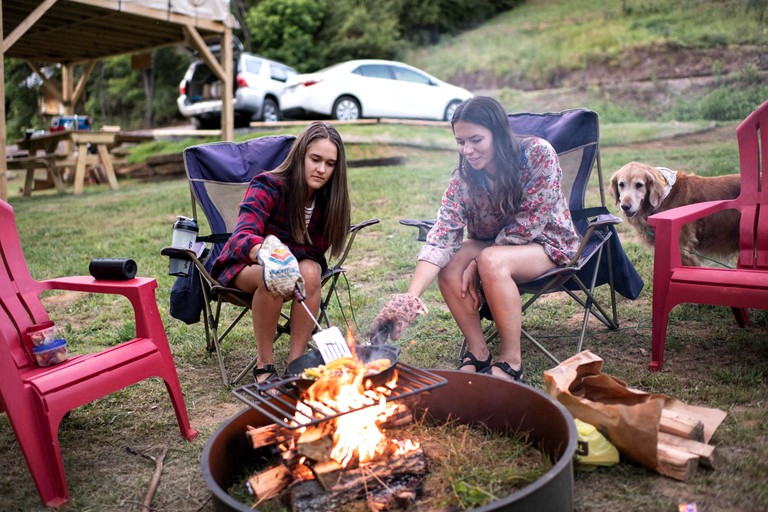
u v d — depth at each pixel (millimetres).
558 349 2898
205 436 2301
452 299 2594
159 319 2254
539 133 3113
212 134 11688
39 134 11859
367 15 20469
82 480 2059
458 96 11977
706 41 13016
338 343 1950
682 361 2633
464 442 1976
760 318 3041
